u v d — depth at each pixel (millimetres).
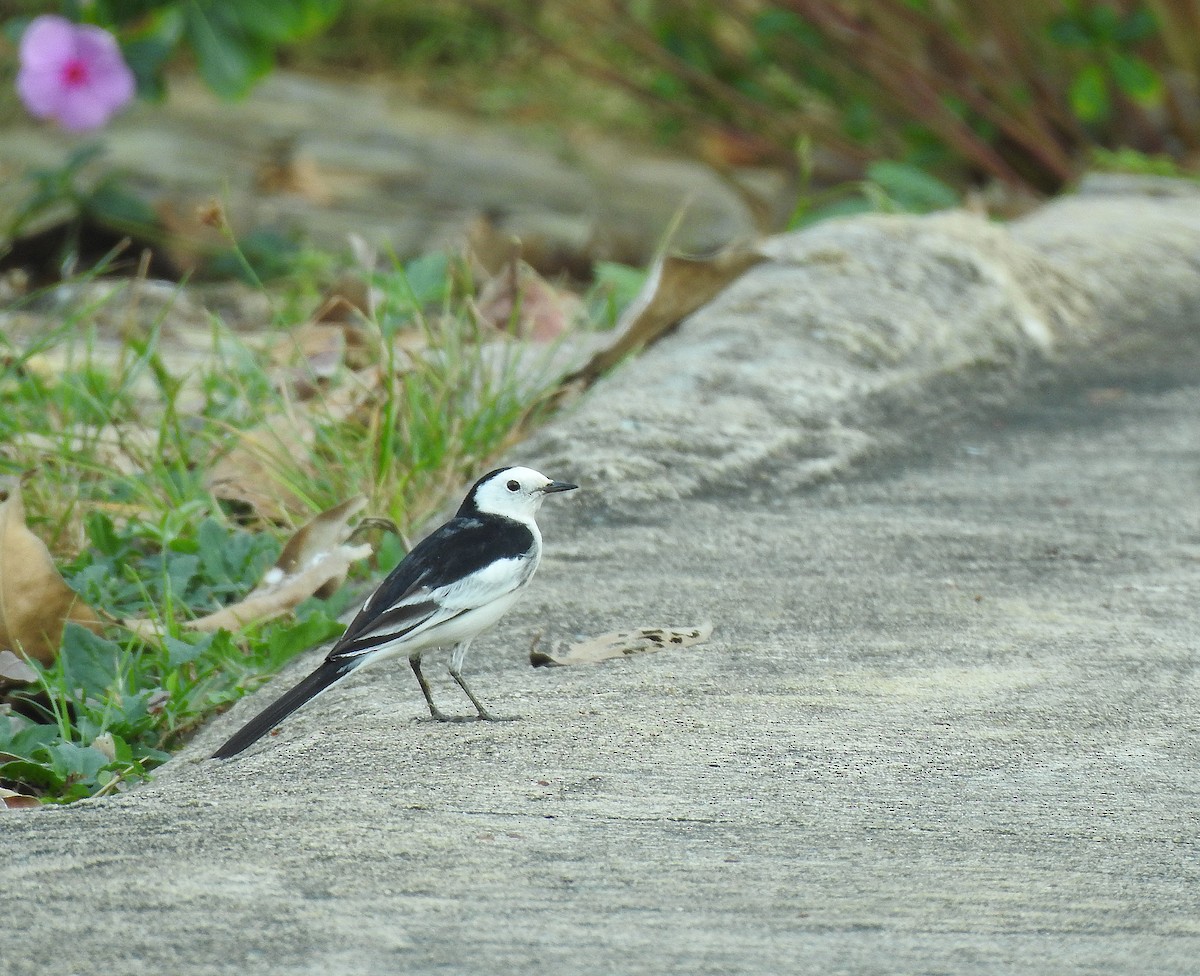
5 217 19016
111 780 7258
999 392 12438
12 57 28203
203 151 27906
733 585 8898
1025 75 21453
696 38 23453
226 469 10852
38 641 8531
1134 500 10305
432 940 5133
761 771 6590
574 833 5988
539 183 29188
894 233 14109
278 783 6496
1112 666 7773
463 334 13453
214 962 4977
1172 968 5039
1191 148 21844
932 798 6348
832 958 5066
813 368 11914
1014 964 5047
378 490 10211
